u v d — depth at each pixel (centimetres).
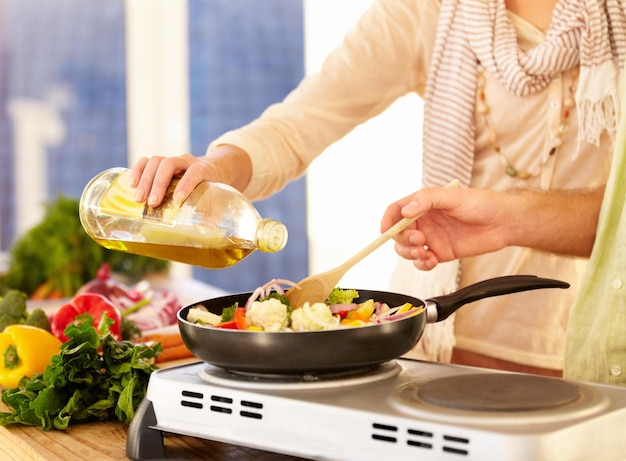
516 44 158
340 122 175
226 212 108
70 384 116
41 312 154
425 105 171
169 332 161
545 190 140
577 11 153
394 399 85
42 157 416
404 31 173
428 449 78
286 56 397
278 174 162
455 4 164
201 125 408
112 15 406
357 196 349
